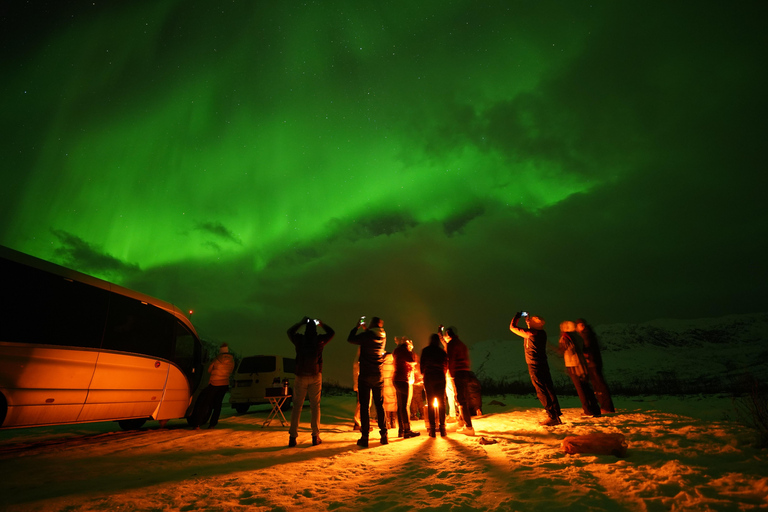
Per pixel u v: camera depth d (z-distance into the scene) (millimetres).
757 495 2742
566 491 3174
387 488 3859
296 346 6836
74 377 6605
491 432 7172
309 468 4855
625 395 19969
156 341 8617
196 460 5543
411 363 7449
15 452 6355
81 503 3570
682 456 4152
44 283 6293
